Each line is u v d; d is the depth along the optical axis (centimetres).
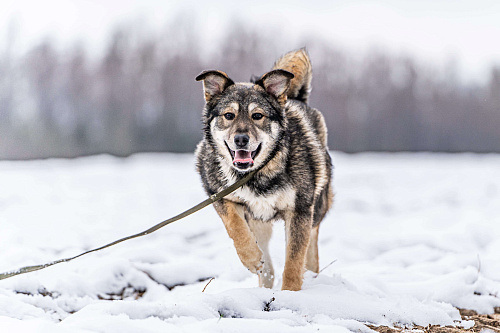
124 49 4516
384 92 5347
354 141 5112
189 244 743
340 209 1155
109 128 4259
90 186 1416
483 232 834
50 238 745
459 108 5569
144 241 763
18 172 1758
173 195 1228
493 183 1559
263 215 502
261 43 5044
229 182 490
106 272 533
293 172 485
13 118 4044
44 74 4356
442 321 423
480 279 539
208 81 511
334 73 5250
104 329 320
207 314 372
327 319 385
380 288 523
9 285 466
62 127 4125
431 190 1449
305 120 539
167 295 520
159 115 4331
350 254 738
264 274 525
